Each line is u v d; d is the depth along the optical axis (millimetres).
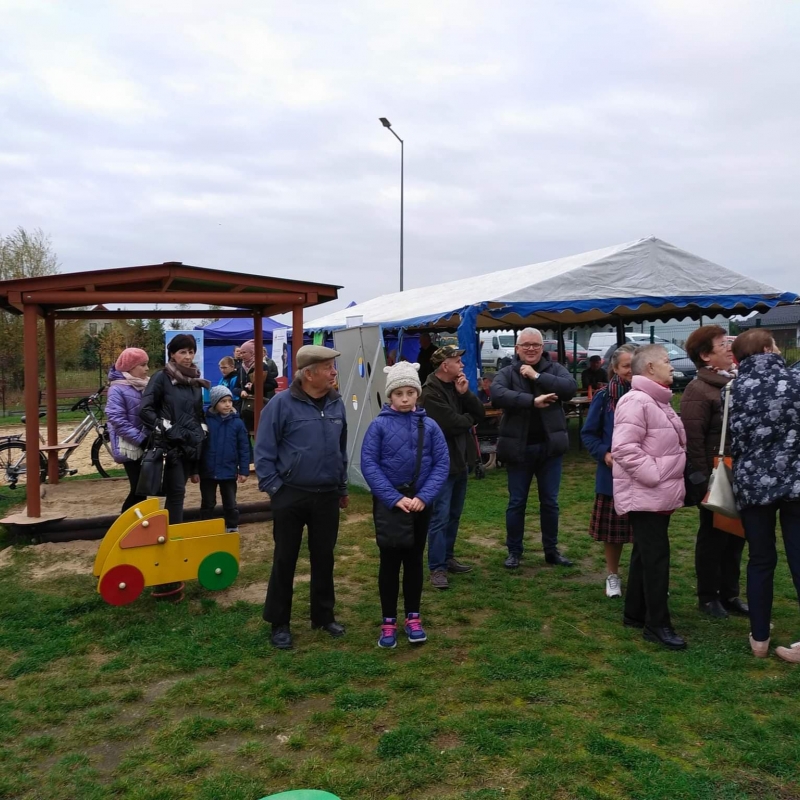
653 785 2697
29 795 2775
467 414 5414
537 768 2828
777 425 3727
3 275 24734
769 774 2801
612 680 3611
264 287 7352
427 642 4191
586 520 7398
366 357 8953
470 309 9688
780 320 29719
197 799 2705
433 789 2752
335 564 5918
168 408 5383
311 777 2834
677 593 5027
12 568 5824
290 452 4141
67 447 8852
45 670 3951
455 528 5527
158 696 3607
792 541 3740
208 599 5004
